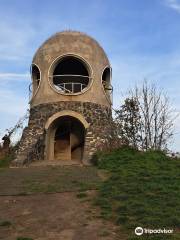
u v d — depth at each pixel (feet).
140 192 58.65
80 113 93.45
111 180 65.31
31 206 54.19
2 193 59.11
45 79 96.43
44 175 70.59
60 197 57.41
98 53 99.55
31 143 90.99
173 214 50.49
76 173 72.38
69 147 96.58
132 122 94.17
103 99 97.81
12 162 86.33
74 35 99.50
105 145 87.86
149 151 83.56
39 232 46.60
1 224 48.49
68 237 45.19
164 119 101.96
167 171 71.46
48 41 99.81
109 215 50.75
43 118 93.91
